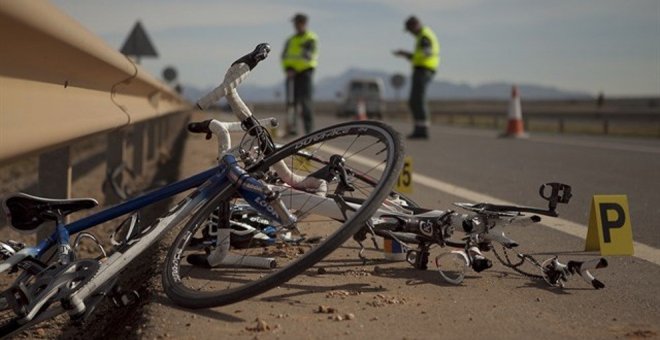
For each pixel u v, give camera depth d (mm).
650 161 10852
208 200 3498
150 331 2758
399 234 3797
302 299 3191
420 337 2727
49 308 2949
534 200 6680
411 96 16219
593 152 12523
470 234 3506
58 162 4449
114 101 5625
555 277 3496
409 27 16094
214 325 2824
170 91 10578
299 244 4281
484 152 12383
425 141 15500
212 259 3646
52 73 3594
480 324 2900
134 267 4262
